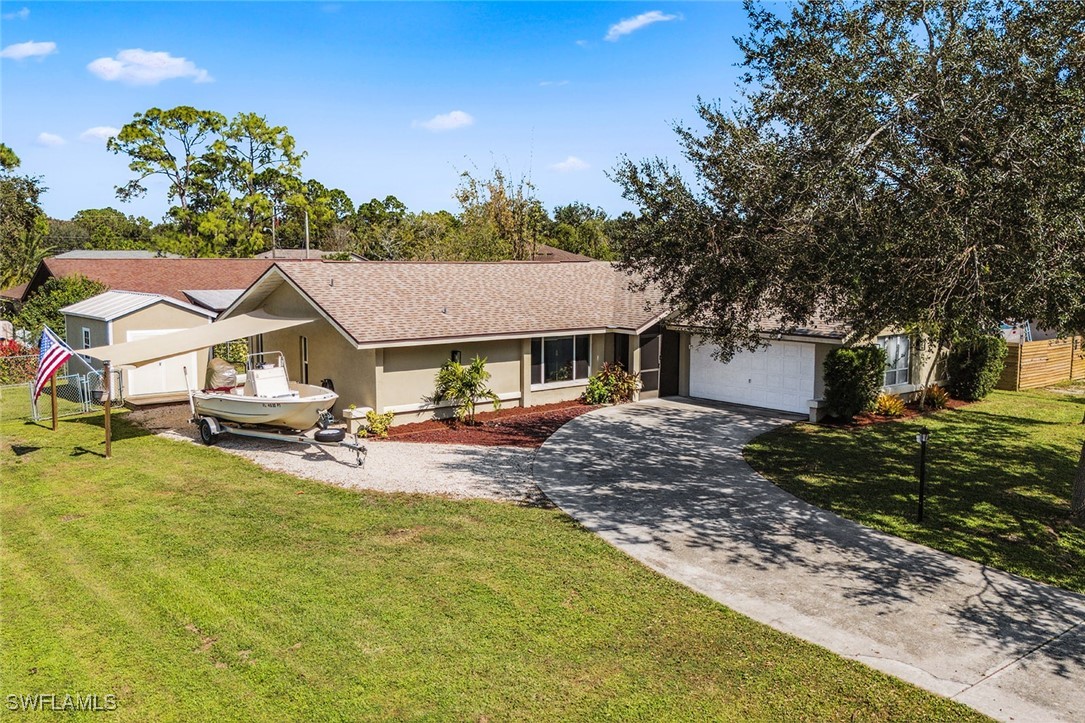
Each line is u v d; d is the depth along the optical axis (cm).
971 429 2098
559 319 2425
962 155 1053
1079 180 906
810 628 938
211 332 2050
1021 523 1327
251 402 1805
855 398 2123
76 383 2519
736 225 1280
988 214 964
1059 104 953
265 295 2458
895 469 1680
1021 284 958
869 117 1055
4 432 2052
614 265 1722
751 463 1731
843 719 751
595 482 1573
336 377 2178
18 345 3425
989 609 995
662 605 995
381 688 795
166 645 880
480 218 4772
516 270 2777
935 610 991
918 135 1085
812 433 2041
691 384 2634
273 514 1345
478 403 2262
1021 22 1018
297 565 1114
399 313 2145
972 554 1185
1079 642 909
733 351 1580
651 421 2198
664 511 1387
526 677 818
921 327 1355
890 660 862
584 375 2542
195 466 1684
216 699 773
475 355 2244
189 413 2327
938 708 768
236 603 988
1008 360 2795
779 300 1362
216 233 6588
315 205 7681
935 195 996
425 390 2141
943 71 1047
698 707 768
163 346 1920
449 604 988
